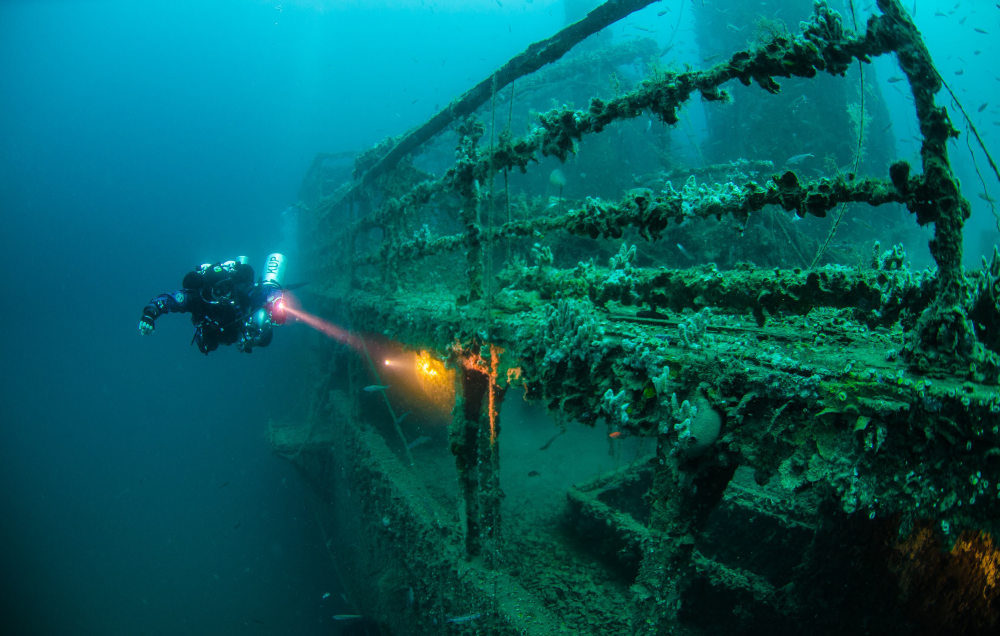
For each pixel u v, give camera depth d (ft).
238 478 77.00
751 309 7.23
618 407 6.88
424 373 29.55
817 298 6.61
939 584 8.94
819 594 12.15
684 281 8.19
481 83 15.60
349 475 28.73
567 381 8.11
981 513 4.50
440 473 25.76
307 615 50.06
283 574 58.08
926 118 5.26
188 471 82.43
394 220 20.94
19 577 65.77
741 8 47.39
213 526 68.03
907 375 5.14
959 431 4.43
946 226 5.14
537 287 12.80
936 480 4.48
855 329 7.97
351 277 29.78
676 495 7.80
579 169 42.27
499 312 12.00
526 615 12.60
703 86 7.42
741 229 6.95
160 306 15.74
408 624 18.94
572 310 8.29
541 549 18.07
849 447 4.98
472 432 14.44
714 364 6.28
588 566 16.85
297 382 62.18
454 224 30.50
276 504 66.69
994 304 5.31
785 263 25.14
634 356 7.11
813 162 39.63
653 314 9.46
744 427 5.84
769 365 6.00
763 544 17.12
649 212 8.09
